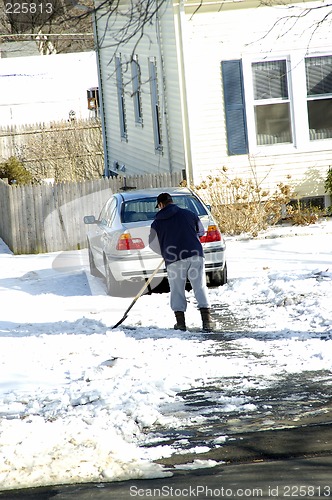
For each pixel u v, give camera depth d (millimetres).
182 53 56438
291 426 19391
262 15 56781
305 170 58312
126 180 57719
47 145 97688
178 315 32094
